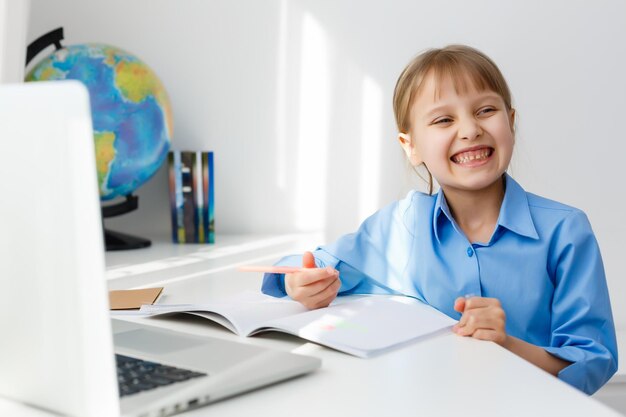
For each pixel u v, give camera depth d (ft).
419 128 4.35
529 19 7.81
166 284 4.94
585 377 3.34
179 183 7.26
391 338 2.92
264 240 7.49
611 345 3.77
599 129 7.89
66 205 1.87
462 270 4.09
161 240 7.57
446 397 2.27
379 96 7.95
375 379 2.47
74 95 1.79
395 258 4.38
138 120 6.86
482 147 4.16
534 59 7.84
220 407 2.20
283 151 7.98
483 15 7.82
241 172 7.99
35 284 1.98
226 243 7.27
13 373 2.12
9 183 1.93
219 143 7.96
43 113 1.83
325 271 3.59
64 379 2.00
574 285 3.88
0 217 1.98
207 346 2.72
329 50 7.89
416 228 4.32
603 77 7.86
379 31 7.88
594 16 7.81
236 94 7.91
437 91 4.22
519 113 7.88
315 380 2.47
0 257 2.02
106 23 7.79
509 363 2.63
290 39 7.88
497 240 4.08
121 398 2.13
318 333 2.96
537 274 3.97
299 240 7.48
